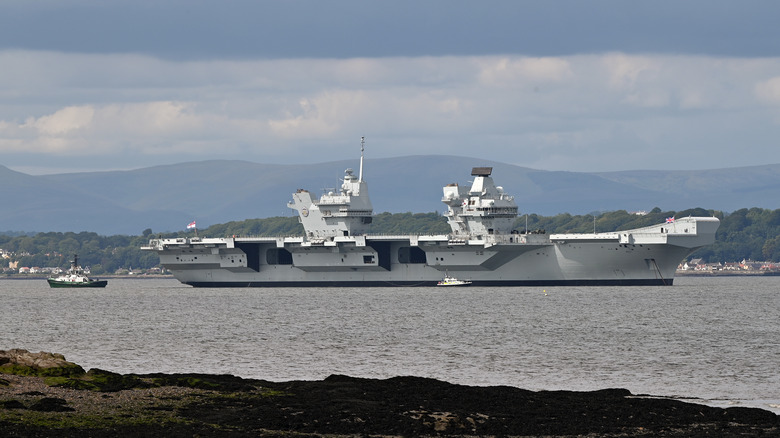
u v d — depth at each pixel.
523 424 99.31
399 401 107.44
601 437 95.38
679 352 164.38
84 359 159.62
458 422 98.31
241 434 92.25
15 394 102.62
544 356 160.25
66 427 91.69
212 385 112.19
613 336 188.38
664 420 102.25
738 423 101.62
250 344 178.88
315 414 100.44
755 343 176.50
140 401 103.19
